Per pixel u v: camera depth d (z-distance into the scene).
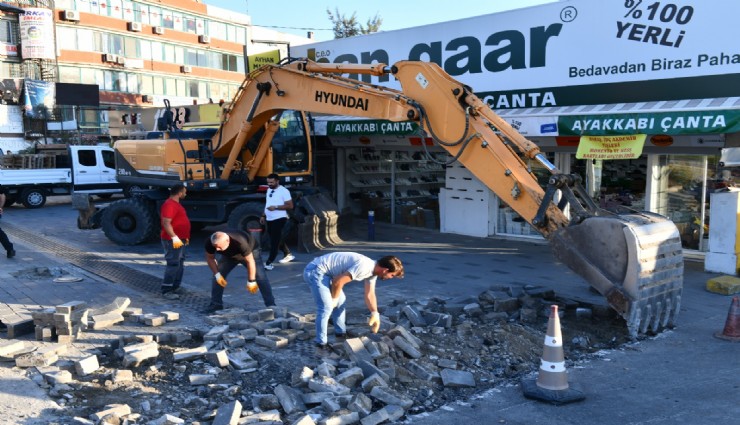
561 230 6.93
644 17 11.02
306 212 12.91
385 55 15.50
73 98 38.69
